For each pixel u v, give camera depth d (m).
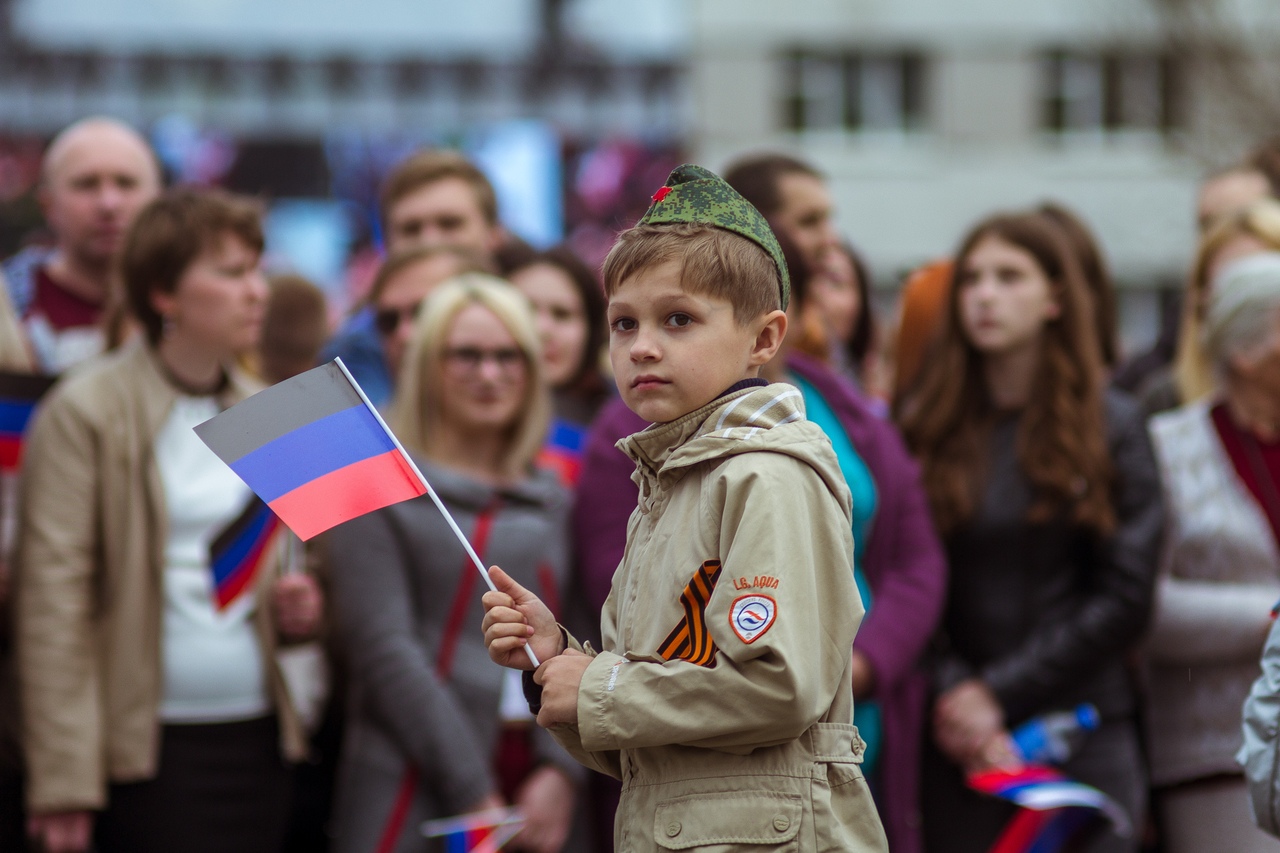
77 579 8.28
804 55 42.75
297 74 38.78
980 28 42.84
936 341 9.50
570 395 11.01
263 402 5.39
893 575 8.57
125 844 8.27
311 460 5.32
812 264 10.04
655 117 40.47
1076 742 8.63
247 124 38.44
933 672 9.04
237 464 5.27
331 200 38.41
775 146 42.44
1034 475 8.82
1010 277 9.00
